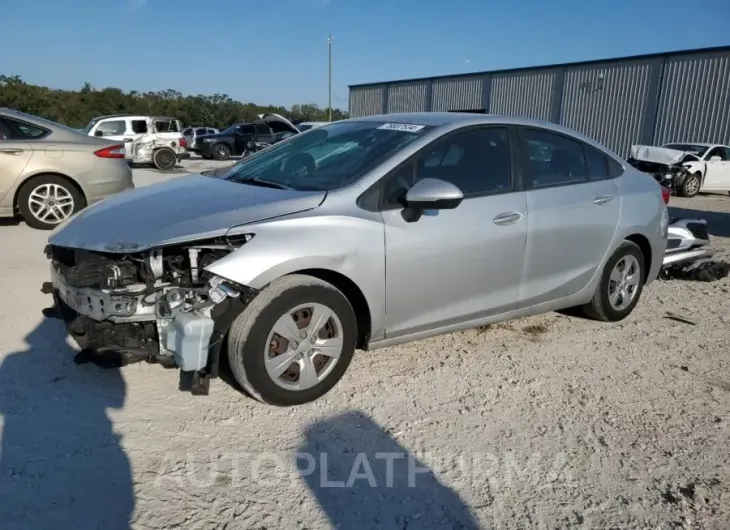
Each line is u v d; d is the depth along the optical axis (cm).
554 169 435
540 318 501
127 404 327
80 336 315
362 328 360
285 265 310
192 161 2598
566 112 2609
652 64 2258
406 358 405
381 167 354
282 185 371
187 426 309
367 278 339
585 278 454
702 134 2125
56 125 773
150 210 338
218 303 299
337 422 320
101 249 303
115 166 799
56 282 344
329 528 242
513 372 394
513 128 417
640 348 446
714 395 374
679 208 1384
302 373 328
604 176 467
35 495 251
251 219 316
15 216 824
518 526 250
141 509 247
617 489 277
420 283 361
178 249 308
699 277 646
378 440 306
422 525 248
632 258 487
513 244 396
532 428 326
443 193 326
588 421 336
